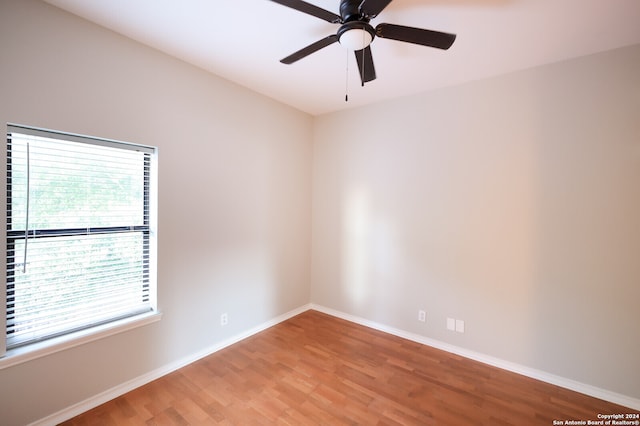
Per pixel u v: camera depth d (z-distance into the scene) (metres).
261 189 3.02
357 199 3.30
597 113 2.05
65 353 1.76
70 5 1.66
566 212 2.16
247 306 2.92
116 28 1.88
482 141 2.51
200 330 2.50
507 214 2.40
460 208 2.62
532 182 2.29
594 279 2.07
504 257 2.42
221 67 2.41
